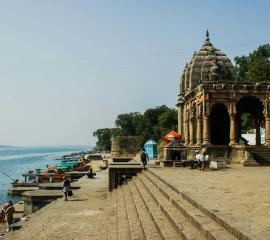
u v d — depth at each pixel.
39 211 27.00
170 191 19.72
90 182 46.69
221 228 11.04
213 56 52.50
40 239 18.89
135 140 63.41
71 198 32.94
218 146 42.84
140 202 20.94
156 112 165.00
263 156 40.81
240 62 77.19
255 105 50.69
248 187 20.19
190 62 55.12
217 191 18.28
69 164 98.69
